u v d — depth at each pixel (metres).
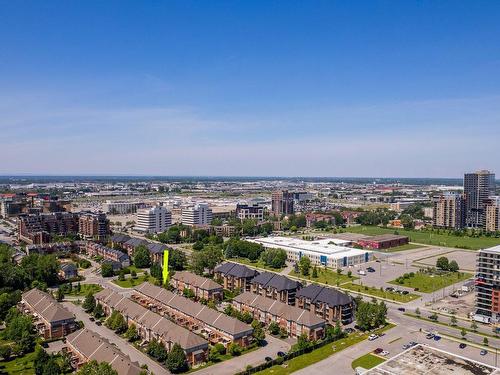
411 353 181.38
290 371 192.50
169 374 190.62
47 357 190.12
